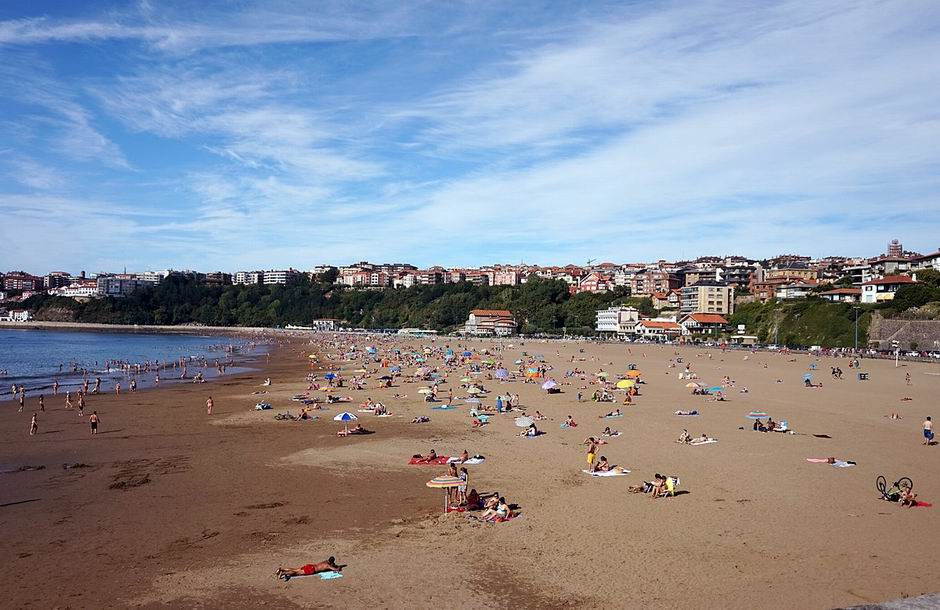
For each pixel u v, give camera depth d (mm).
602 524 24812
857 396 64062
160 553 22297
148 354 139500
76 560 21672
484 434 44500
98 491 30234
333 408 56969
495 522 25172
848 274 197625
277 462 36156
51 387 74188
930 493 28828
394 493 29750
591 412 54031
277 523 25469
